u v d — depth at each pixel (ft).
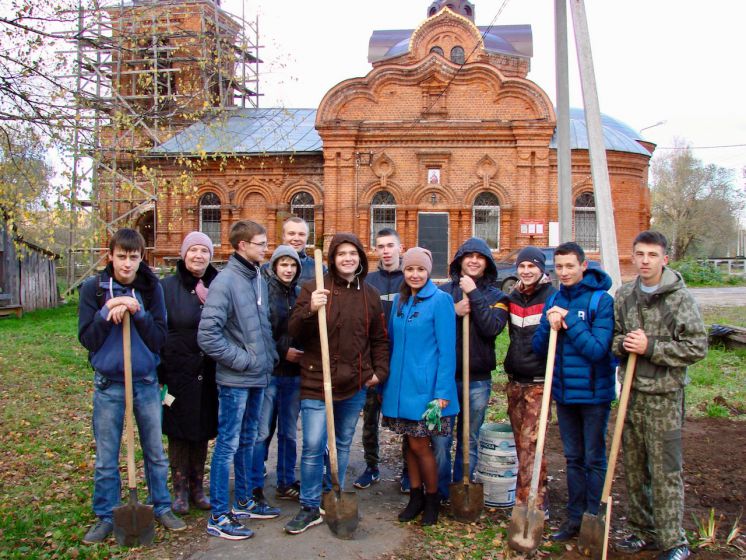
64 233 54.95
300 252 20.30
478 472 18.58
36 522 16.87
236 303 16.33
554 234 45.34
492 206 78.13
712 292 97.66
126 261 15.38
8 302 70.28
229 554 14.94
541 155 76.33
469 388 17.90
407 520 16.90
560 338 15.76
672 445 14.23
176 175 81.71
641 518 15.30
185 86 83.15
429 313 16.74
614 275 29.27
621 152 81.56
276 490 19.53
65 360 41.01
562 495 18.95
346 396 16.49
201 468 18.15
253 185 82.74
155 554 14.94
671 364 13.82
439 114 77.61
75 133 31.32
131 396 15.25
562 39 32.30
